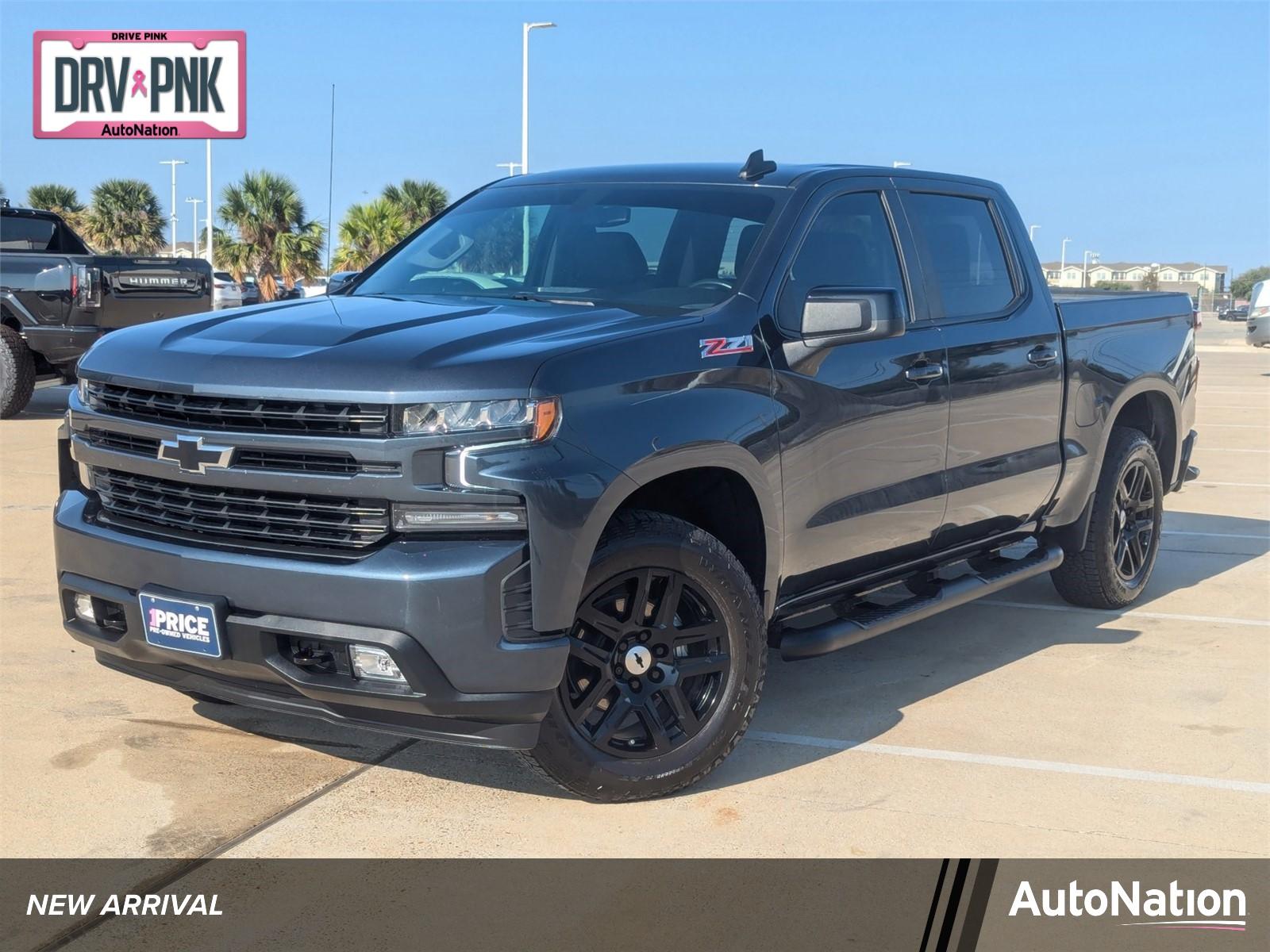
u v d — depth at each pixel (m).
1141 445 6.03
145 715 4.36
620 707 3.64
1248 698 4.80
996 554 5.50
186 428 3.50
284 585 3.32
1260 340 25.09
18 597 5.83
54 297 11.86
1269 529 8.35
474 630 3.26
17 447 10.48
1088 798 3.83
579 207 4.64
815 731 4.38
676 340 3.72
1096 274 180.75
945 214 5.05
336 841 3.43
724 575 3.75
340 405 3.31
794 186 4.45
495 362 3.35
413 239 4.97
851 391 4.24
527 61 29.34
